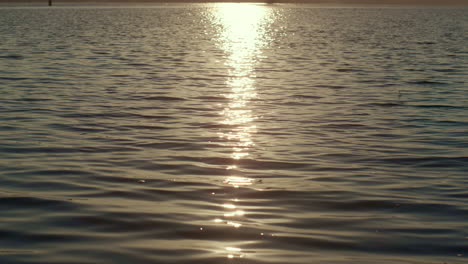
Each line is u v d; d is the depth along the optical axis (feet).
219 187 34.12
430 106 61.00
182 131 49.21
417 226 28.30
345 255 24.99
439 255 25.11
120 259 24.29
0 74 81.82
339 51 127.34
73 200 31.40
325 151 43.16
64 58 104.83
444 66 97.09
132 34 178.29
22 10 395.14
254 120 54.03
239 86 74.54
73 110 57.21
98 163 39.09
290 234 27.14
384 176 36.91
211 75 84.94
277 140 46.55
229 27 232.53
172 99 64.28
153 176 36.22
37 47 126.62
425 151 43.34
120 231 27.22
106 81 77.05
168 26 230.89
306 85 75.72
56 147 43.27
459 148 44.24
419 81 79.25
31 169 37.45
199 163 39.47
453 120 54.24
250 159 40.68
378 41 158.30
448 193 33.50
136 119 53.72
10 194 32.30
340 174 37.22
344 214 29.89
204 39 163.73
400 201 31.99
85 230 27.30
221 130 49.85
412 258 24.77
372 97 66.49
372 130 50.34
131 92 68.39
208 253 25.00
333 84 76.64
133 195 32.48
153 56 112.16
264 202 31.58
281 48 135.74
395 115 56.54
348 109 59.47
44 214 29.25
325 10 489.26
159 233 27.07
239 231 27.40
